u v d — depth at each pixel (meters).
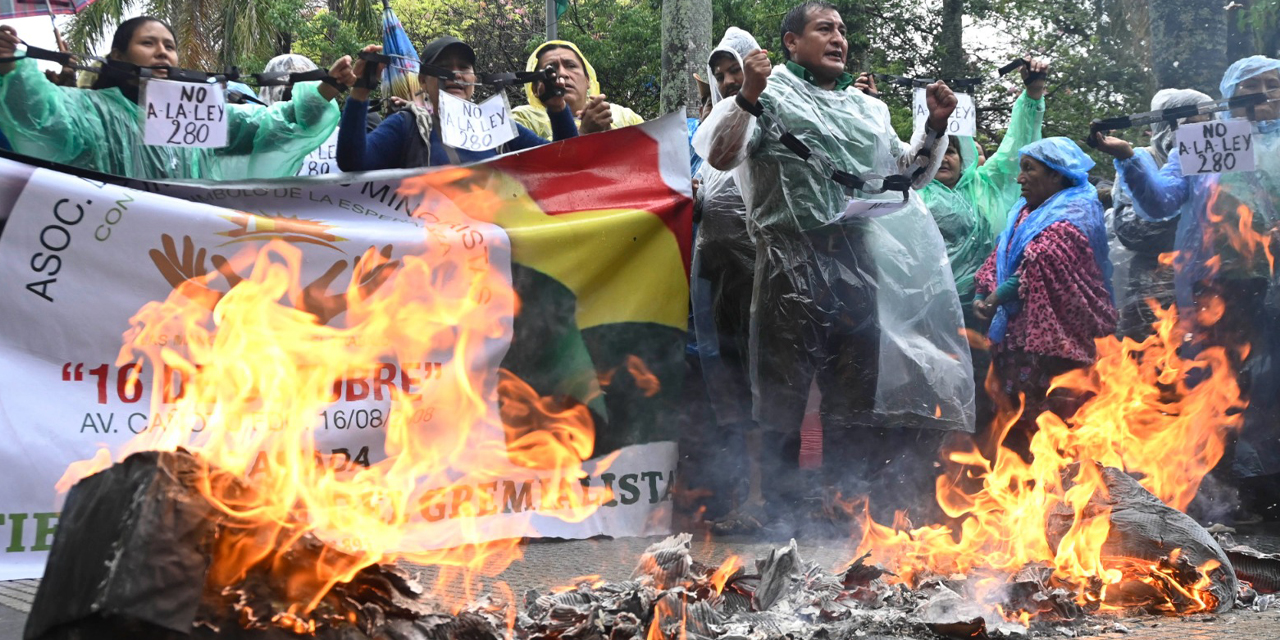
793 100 5.15
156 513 2.11
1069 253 5.49
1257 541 4.98
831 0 14.34
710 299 5.79
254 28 19.30
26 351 4.18
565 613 2.80
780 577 3.23
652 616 2.89
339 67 5.05
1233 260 5.69
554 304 5.04
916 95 5.71
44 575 2.21
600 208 5.21
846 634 2.98
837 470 5.47
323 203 4.81
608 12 19.14
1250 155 5.27
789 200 5.11
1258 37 7.07
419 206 4.97
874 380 5.18
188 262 4.45
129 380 4.32
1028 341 5.49
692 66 9.88
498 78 5.32
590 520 4.99
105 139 4.78
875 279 5.21
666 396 5.21
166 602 2.07
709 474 5.80
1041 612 3.23
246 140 5.13
